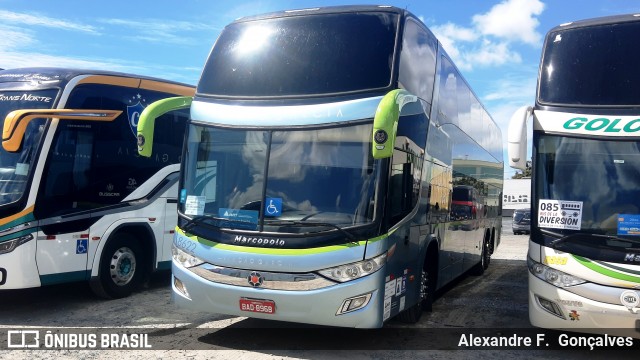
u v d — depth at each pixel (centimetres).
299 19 640
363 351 609
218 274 570
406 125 613
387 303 563
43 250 721
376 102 564
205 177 610
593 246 559
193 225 597
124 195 841
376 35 602
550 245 580
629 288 536
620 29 622
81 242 771
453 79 866
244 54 641
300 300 539
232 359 573
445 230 812
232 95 623
